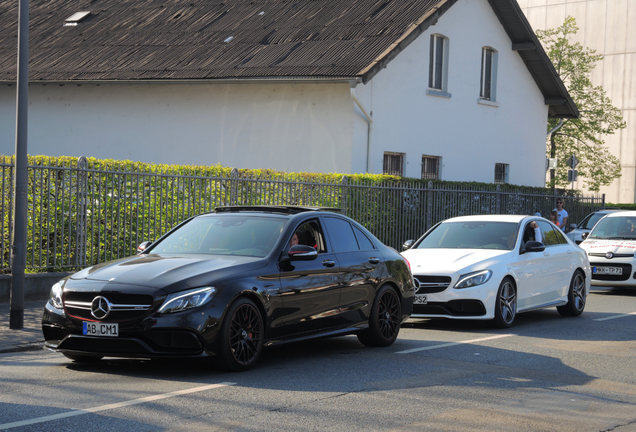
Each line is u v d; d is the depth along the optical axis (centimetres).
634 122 6038
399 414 777
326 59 2538
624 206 4669
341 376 951
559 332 1366
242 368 952
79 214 1582
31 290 1488
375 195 2259
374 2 2844
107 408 768
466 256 1414
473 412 793
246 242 1044
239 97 2756
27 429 689
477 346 1195
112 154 2975
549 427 744
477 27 3105
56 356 1056
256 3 3086
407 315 1221
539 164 3488
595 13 6209
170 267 953
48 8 3538
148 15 3222
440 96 2933
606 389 920
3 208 1457
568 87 4409
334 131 2600
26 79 1238
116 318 902
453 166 3020
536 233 1534
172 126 2867
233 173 1855
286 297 1003
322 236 1102
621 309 1723
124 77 2766
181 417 743
